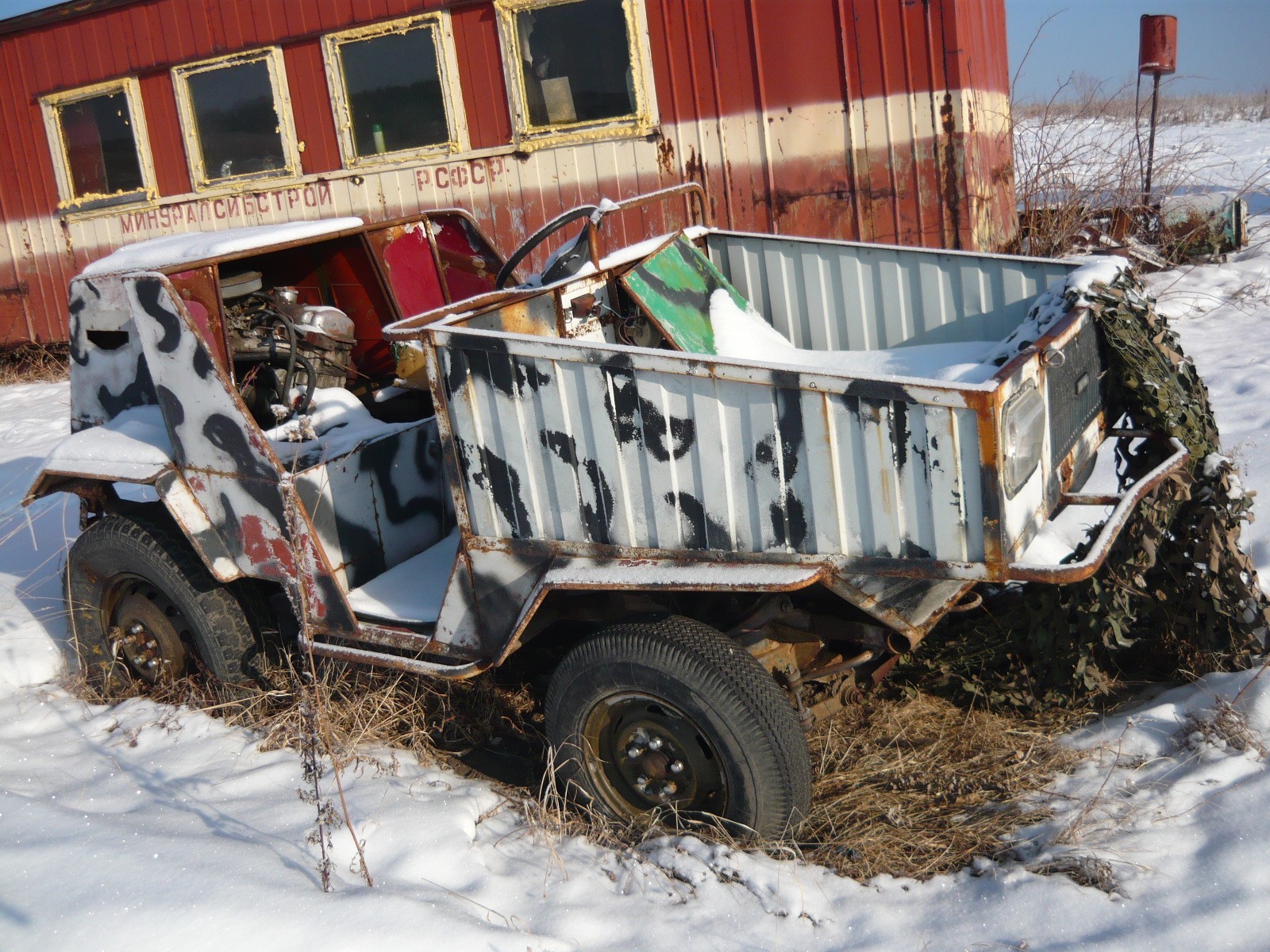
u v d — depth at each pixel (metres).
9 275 12.14
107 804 3.39
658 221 8.72
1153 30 9.95
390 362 4.85
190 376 3.63
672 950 2.60
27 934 2.66
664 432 2.85
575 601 3.39
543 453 3.06
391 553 4.00
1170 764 3.16
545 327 3.94
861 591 2.72
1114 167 10.32
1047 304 3.35
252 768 3.60
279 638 4.19
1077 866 2.72
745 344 4.23
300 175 10.09
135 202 11.06
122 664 4.39
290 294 4.52
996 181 8.52
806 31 7.81
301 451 3.86
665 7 8.23
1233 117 29.20
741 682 2.84
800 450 2.69
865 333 4.36
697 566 2.91
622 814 3.17
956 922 2.61
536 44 8.77
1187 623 3.64
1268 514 4.45
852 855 2.92
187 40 10.17
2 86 11.38
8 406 10.72
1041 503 2.85
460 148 9.30
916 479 2.58
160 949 2.58
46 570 5.71
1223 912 2.51
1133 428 3.50
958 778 3.25
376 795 3.35
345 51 9.52
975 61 7.74
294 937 2.59
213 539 3.81
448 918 2.65
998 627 3.65
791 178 8.14
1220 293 8.91
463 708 3.96
